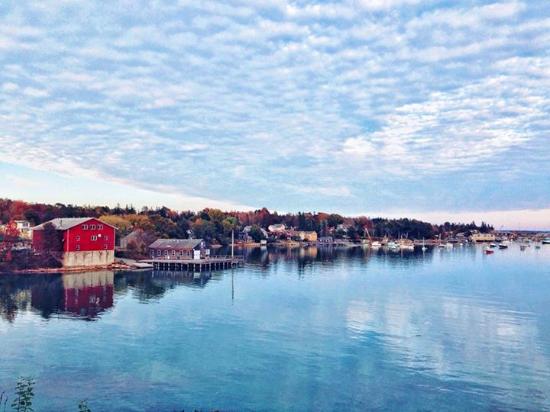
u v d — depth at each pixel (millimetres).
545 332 44188
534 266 119938
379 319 49469
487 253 185625
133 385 30344
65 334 42406
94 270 101625
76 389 29594
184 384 30578
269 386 30359
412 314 52250
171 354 36656
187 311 53531
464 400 28359
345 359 35719
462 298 63531
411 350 38094
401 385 30625
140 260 116375
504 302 60438
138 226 158000
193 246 122562
